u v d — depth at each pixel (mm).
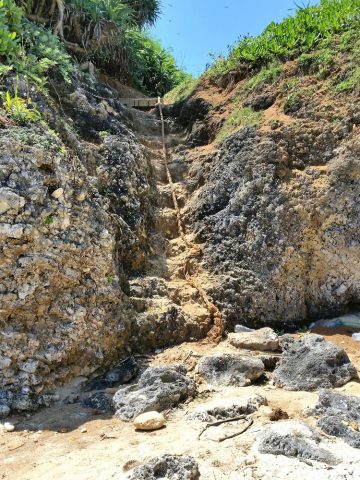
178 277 5863
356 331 5340
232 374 4301
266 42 7734
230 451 3023
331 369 4188
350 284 5734
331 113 6320
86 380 4391
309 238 5785
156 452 3057
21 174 4297
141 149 6750
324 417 3404
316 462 2850
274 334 5090
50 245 4328
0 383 3936
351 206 5773
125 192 5941
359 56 6492
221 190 6453
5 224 4078
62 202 4523
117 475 2799
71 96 6301
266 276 5680
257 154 6250
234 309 5527
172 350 4914
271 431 3182
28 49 5977
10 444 3367
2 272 4074
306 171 6105
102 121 6496
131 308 4945
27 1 7258
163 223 6434
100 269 4691
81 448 3242
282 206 5859
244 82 7801
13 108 4730
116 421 3684
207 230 6246
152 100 8773
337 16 7207
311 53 7102
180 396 3900
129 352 4781
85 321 4445
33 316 4191
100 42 8305
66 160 4789
